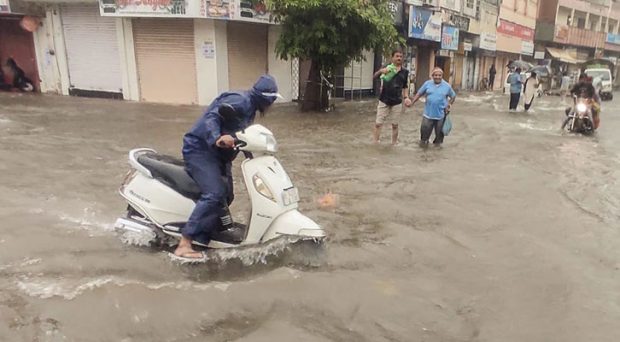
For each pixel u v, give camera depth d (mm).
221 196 4074
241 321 3215
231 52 17281
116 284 3535
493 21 36812
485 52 36594
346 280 3795
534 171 8078
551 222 5500
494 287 3863
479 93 32469
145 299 3357
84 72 18797
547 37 46906
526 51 44750
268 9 15883
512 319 3402
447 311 3463
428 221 5414
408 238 4840
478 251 4598
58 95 19047
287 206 4055
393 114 10164
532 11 44625
